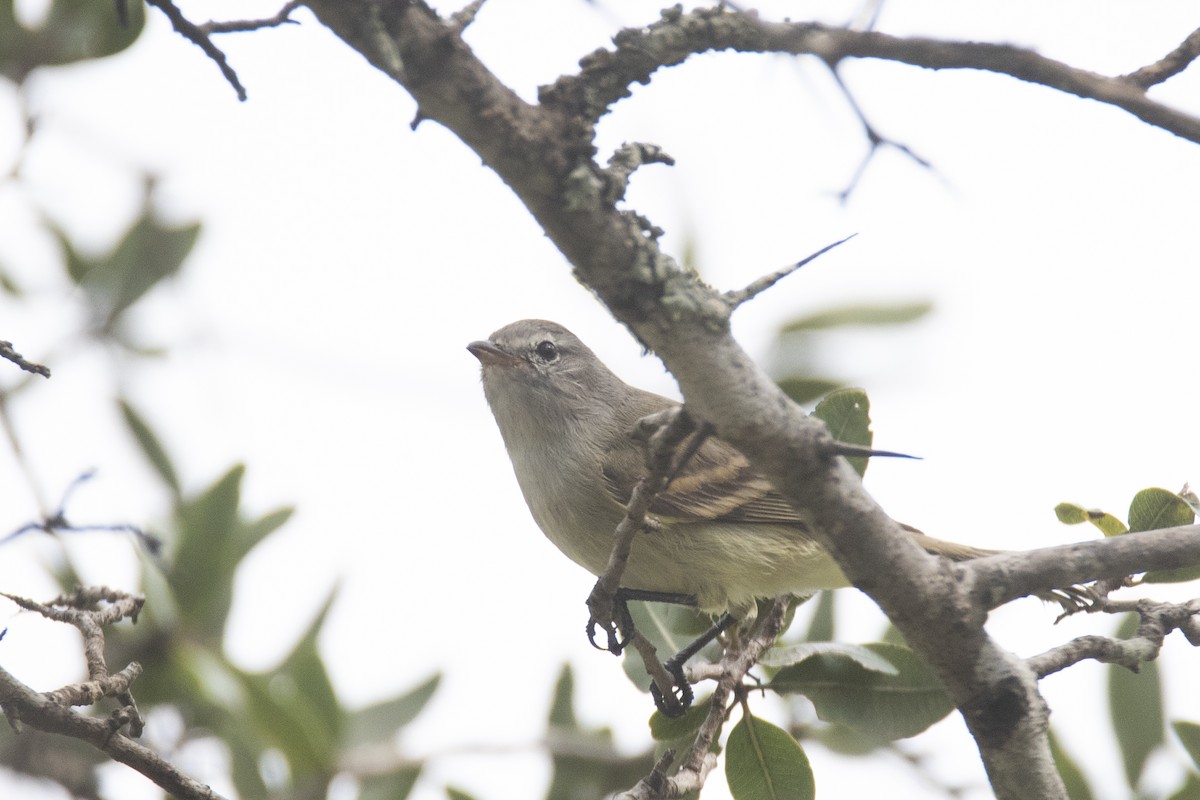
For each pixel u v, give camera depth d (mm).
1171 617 7316
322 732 10078
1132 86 5566
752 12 5121
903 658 9078
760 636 8945
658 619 10500
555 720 11141
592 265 5344
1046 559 6363
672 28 5125
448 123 4980
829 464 5809
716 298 5531
